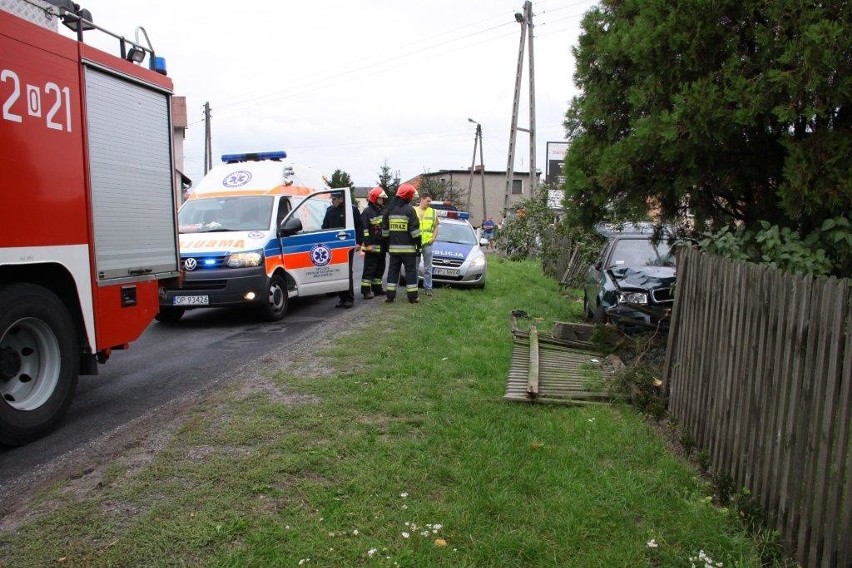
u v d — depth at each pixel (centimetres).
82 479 368
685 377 479
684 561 302
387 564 286
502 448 418
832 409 272
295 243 1004
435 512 332
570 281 1424
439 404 505
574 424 477
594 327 767
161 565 283
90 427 483
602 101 650
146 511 328
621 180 601
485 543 305
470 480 369
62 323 477
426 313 959
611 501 353
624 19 632
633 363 580
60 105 468
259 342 805
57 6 473
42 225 452
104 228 519
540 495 358
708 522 332
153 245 588
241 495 346
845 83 436
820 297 287
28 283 453
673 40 521
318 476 372
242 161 1121
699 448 433
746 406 357
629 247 959
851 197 455
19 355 455
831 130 469
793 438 303
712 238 511
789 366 311
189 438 424
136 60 570
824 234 472
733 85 489
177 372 651
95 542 300
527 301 1182
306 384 549
